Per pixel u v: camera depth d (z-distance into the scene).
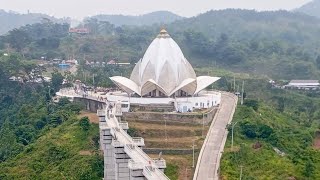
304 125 163.25
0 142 156.00
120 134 105.56
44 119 161.12
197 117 137.25
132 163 81.38
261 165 111.06
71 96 175.25
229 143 123.12
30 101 193.62
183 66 156.88
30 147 135.88
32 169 124.75
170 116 138.38
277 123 151.88
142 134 129.88
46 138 139.25
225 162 110.56
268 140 127.12
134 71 160.88
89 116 153.12
